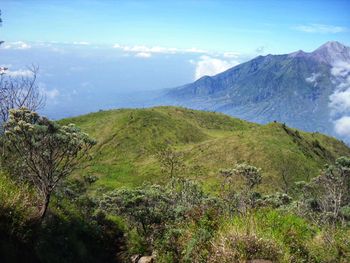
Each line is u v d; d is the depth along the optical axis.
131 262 13.49
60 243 10.38
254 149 120.88
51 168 9.82
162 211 21.30
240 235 8.21
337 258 9.41
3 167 11.02
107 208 23.56
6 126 9.62
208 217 10.93
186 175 108.25
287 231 9.20
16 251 8.32
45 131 9.41
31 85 13.02
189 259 9.58
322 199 30.97
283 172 108.88
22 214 9.05
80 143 10.04
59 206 12.54
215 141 134.38
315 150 138.50
